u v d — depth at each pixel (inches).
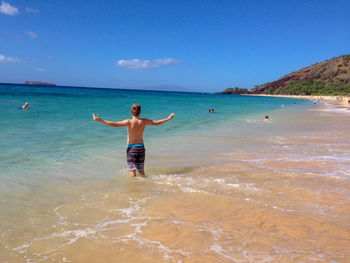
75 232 111.3
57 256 94.3
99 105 1034.1
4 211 130.3
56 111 698.8
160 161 243.8
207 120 671.1
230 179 188.2
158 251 97.5
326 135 420.5
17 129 385.1
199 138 381.1
